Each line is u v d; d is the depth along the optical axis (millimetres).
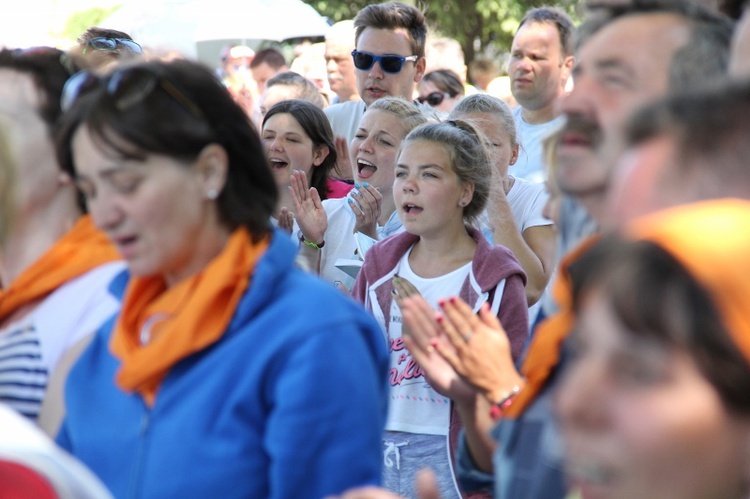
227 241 6750
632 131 4496
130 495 6395
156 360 6305
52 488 4043
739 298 3273
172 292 6676
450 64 28219
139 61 6738
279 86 21250
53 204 7941
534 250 15406
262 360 6297
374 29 20047
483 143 12867
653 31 6457
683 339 3268
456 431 11227
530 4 49188
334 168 17906
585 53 6609
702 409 3330
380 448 6586
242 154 6715
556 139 7020
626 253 3412
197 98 6531
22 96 7773
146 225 6414
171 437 6324
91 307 7523
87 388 6926
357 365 6402
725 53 6414
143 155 6332
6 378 7422
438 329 7551
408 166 12500
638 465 3428
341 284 15062
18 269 7934
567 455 3646
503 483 6070
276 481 6168
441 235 12398
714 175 4086
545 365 5887
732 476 3416
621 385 3430
